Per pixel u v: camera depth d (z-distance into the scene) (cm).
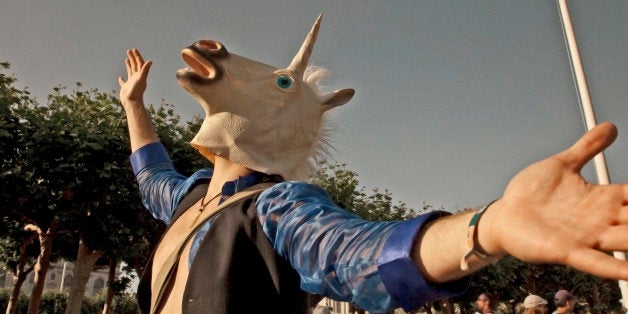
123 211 1097
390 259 91
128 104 236
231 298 121
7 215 1088
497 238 73
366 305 96
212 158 180
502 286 2852
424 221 93
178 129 1203
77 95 1064
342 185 1628
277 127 174
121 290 1518
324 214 113
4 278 4650
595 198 69
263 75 181
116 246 1100
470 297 2975
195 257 131
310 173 185
